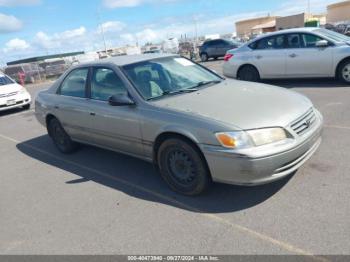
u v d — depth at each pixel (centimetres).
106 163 521
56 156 594
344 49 825
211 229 320
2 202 438
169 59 497
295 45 900
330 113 622
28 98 1183
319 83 901
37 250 323
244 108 361
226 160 330
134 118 409
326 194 348
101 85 472
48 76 3475
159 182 431
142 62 466
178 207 366
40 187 469
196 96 407
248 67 984
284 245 284
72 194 432
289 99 391
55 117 570
